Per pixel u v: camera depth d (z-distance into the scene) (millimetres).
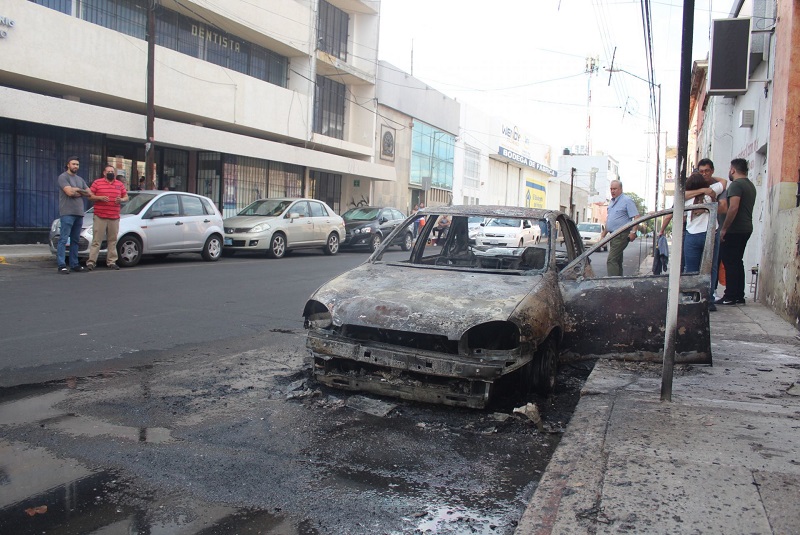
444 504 3076
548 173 60438
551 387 4832
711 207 5023
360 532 2775
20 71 14000
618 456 3305
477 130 43594
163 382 4914
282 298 9234
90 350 5766
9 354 5492
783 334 6594
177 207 13297
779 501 2773
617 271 9430
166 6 19016
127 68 16688
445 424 4191
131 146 18656
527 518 2789
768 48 9531
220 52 21547
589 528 2588
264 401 4551
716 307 8398
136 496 3020
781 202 8133
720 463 3201
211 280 10750
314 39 24766
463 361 4152
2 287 8859
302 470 3402
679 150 3973
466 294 4664
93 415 4121
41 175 15367
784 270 7574
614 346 5125
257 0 21484
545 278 5160
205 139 19000
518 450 3801
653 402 4242
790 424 3795
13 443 3609
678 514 2672
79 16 16406
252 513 2904
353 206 29656
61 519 2771
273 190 23453
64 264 10695
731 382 4758
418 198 35531
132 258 12148
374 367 4566
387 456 3641
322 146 26141
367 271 5496
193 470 3342
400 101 32125
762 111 9961
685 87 3898
